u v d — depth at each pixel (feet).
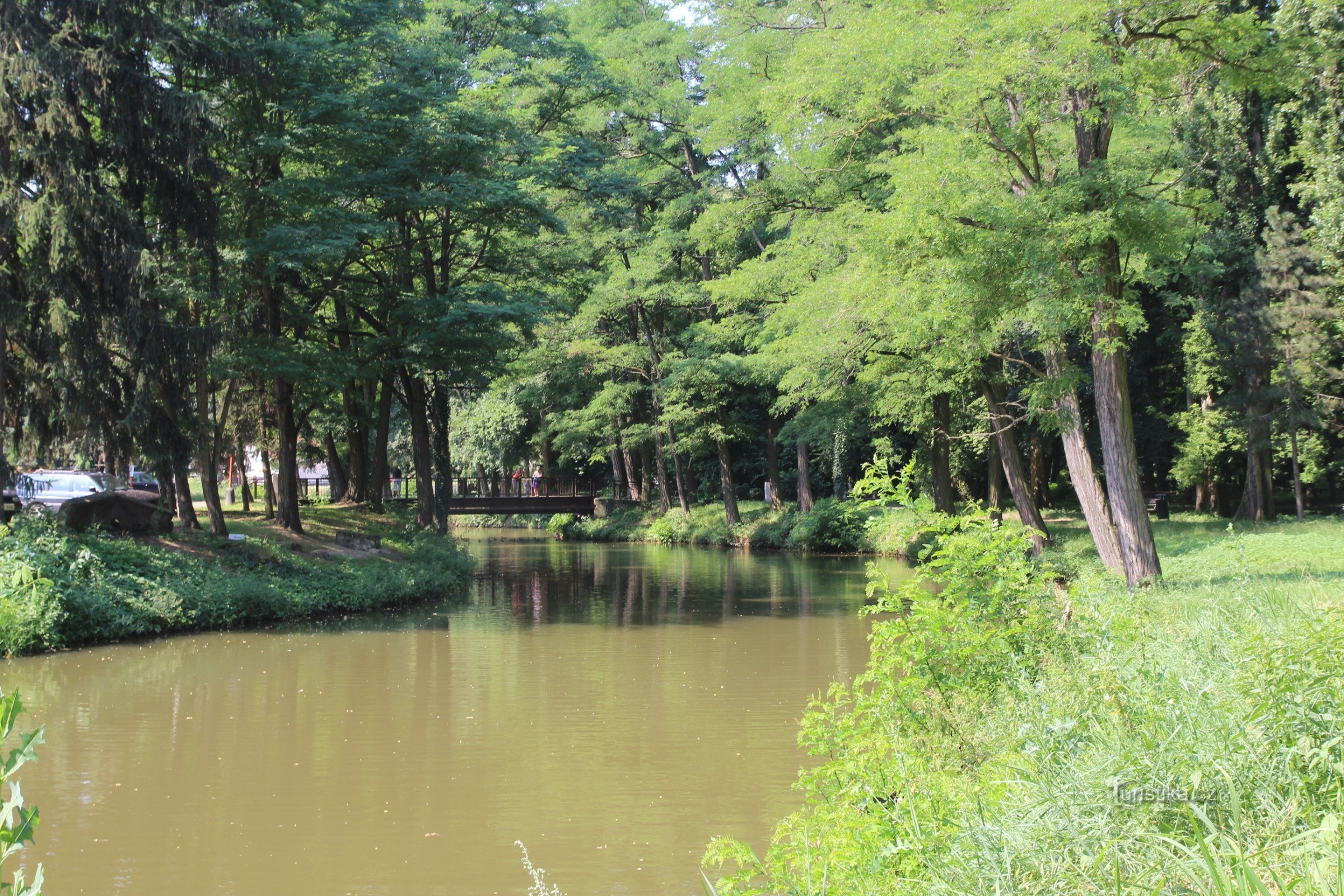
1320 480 115.44
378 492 102.68
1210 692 16.31
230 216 75.00
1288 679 14.58
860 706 21.62
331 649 57.31
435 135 81.20
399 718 41.63
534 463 207.82
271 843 28.02
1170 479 133.80
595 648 57.62
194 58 65.36
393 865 26.45
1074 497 143.74
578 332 144.36
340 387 86.94
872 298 57.16
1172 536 82.43
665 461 184.85
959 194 48.80
